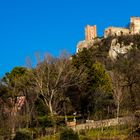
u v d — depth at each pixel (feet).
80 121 230.27
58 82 273.13
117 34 565.53
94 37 589.73
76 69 283.18
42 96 269.85
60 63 286.87
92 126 202.28
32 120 221.05
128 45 510.58
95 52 488.02
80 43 580.30
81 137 177.37
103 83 270.05
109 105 248.73
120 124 200.03
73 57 305.12
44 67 281.95
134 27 582.35
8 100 247.70
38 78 272.31
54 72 280.72
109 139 175.83
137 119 189.37
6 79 272.51
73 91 275.18
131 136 174.50
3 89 251.19
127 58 416.87
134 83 252.62
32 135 183.83
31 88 265.13
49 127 211.82
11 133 195.52
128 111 223.92
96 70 277.44
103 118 229.04
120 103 241.76
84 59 293.23
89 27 610.65
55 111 259.39
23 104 248.32
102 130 194.18
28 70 290.15
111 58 461.37
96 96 254.68
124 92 247.91
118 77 270.87
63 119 232.53
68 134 163.63
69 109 266.36
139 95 232.94
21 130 175.32
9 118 208.54
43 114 251.39
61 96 270.87
